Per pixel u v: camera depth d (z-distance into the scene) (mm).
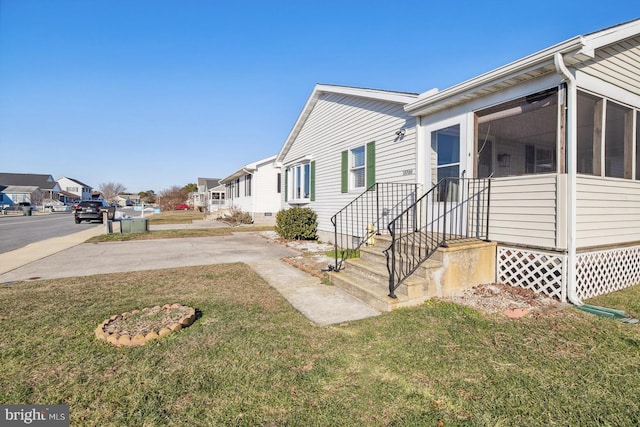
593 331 3287
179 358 2768
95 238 12461
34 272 6500
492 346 2984
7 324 3572
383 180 7758
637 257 5270
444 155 5965
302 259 7738
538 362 2680
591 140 4473
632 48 5008
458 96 5230
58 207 44156
